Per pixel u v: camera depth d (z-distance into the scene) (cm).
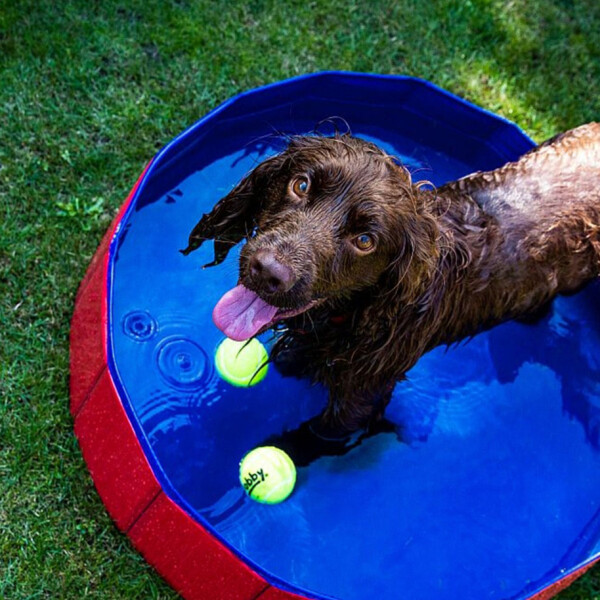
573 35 149
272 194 86
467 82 140
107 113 121
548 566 102
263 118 118
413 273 83
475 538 102
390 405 110
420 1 144
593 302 122
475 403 112
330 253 79
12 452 96
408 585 97
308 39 136
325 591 95
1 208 111
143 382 104
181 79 127
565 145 108
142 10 130
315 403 107
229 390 106
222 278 112
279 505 99
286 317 85
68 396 101
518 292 105
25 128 117
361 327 90
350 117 125
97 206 114
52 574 91
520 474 108
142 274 110
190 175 117
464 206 99
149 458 81
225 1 135
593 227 105
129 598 91
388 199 80
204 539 81
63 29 126
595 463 111
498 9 148
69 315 106
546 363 117
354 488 103
